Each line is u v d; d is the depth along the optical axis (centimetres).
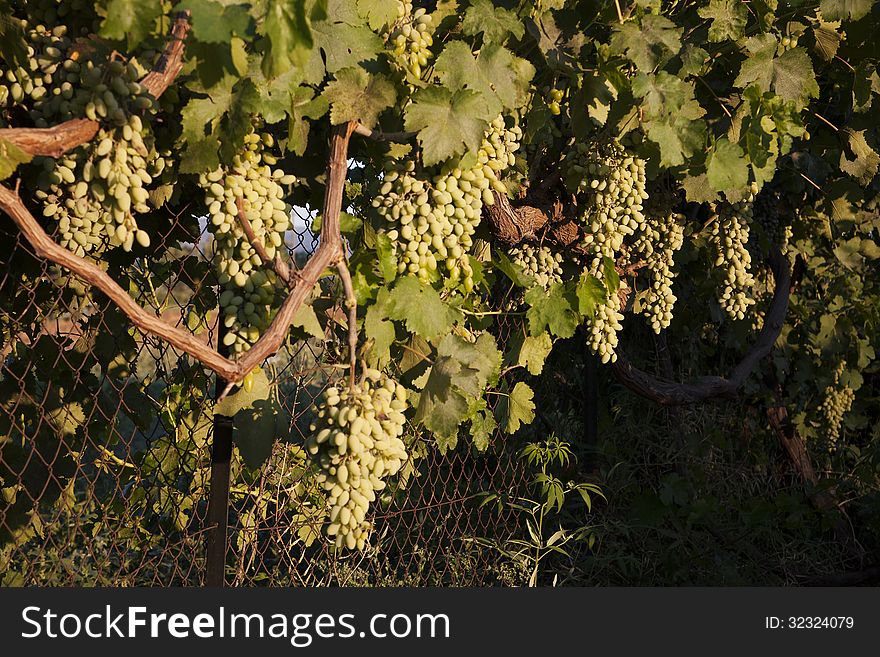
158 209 269
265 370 298
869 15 327
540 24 291
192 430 316
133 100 194
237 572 326
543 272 333
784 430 603
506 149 276
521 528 431
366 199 280
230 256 229
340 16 228
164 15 190
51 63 206
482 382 277
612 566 471
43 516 379
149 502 326
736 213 398
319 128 267
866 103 351
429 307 253
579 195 328
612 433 547
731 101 349
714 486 574
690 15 331
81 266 175
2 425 295
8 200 170
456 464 489
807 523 580
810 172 450
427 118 234
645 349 559
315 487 352
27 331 291
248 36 166
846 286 604
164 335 184
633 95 274
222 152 212
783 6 328
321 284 266
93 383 308
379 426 215
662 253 370
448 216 249
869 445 636
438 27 278
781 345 603
